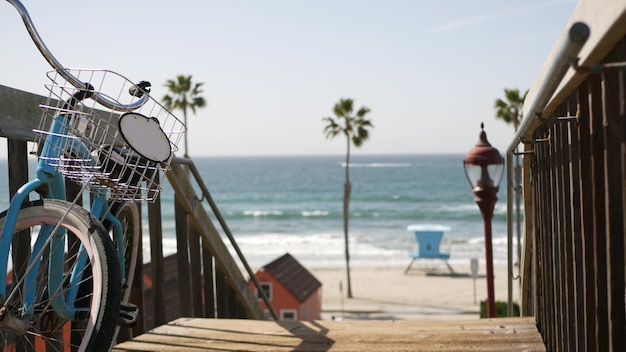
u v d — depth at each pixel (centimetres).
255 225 6397
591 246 198
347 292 3572
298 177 14500
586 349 199
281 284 2447
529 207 370
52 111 275
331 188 11019
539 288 348
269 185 11962
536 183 344
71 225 213
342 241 5419
